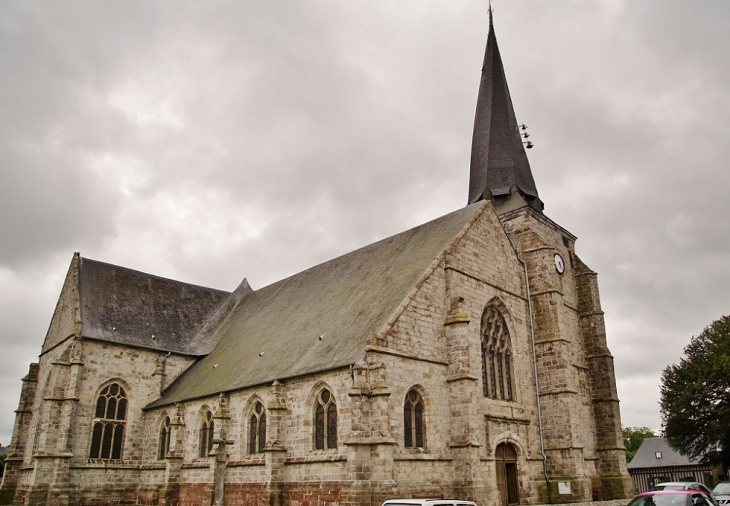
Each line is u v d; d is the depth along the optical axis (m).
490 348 36.88
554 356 39.38
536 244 42.72
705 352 57.06
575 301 47.19
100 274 50.28
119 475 42.12
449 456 30.36
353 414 26.83
